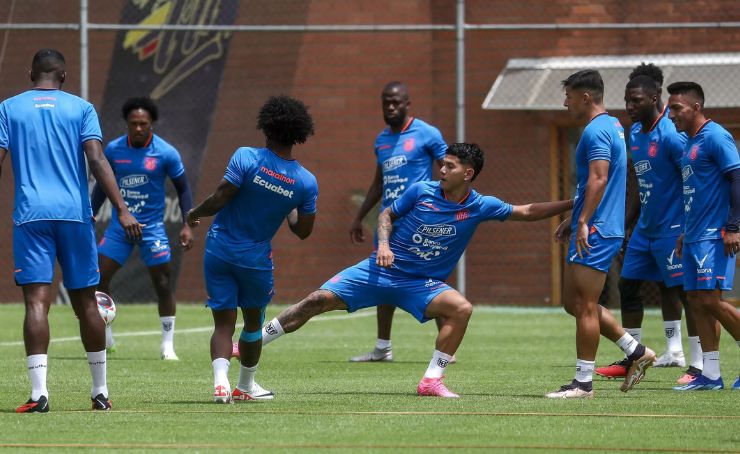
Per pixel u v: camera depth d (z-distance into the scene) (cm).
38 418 2416
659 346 4572
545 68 6525
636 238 3606
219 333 2688
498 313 6181
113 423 2348
